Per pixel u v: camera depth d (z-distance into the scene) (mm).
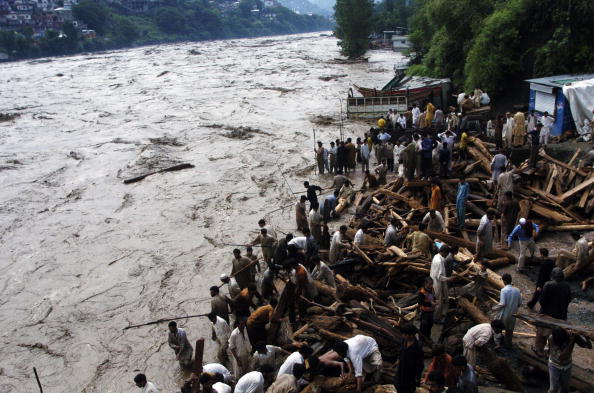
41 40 139375
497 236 13438
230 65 81938
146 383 8047
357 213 15312
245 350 9016
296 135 30266
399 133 23484
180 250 16219
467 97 26750
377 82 51406
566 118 21047
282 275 11852
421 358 7121
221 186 22219
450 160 17234
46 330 12336
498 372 7672
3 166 27625
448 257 9984
